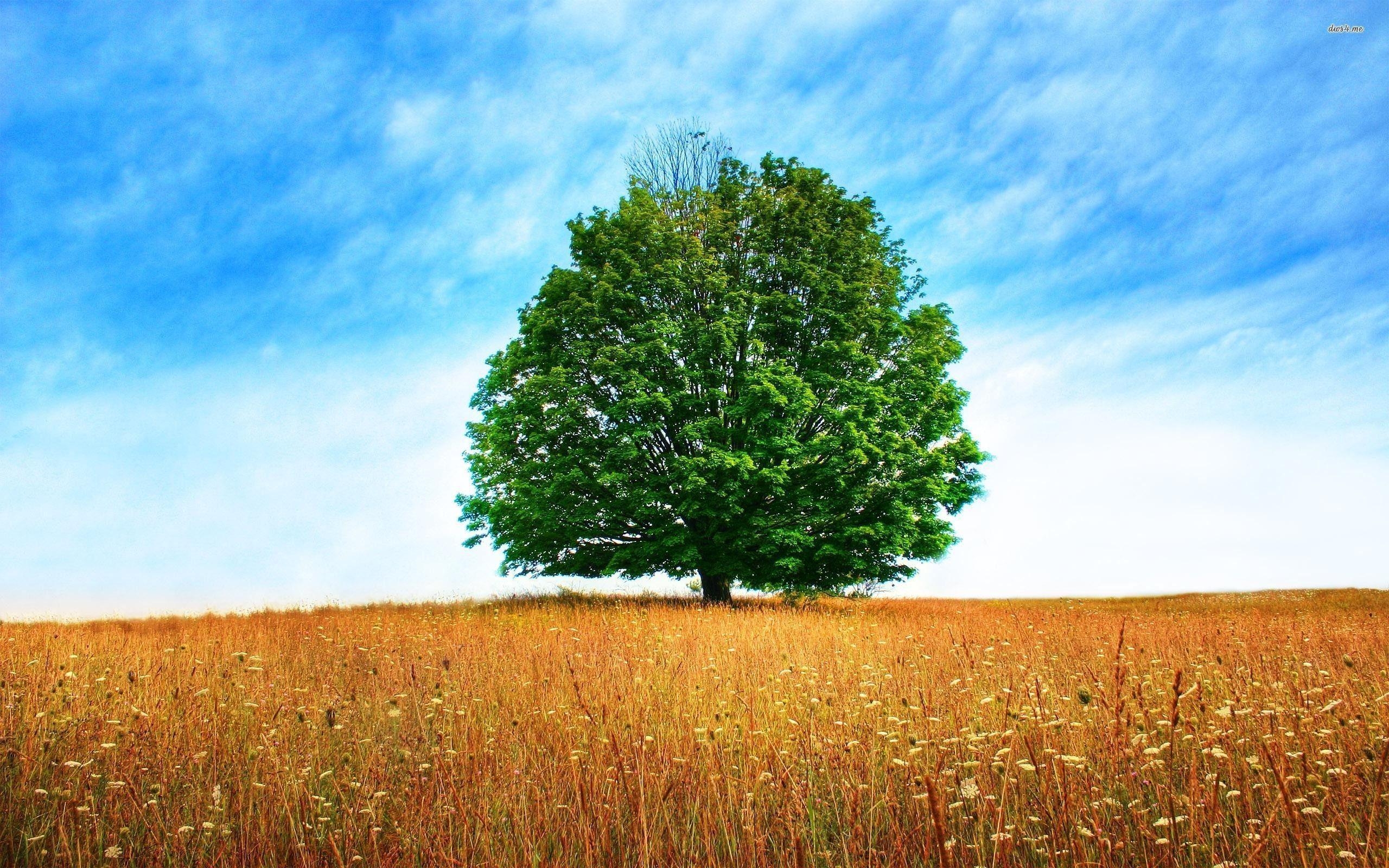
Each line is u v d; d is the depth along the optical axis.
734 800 4.38
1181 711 5.57
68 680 7.13
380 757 5.27
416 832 4.03
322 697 7.16
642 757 4.78
